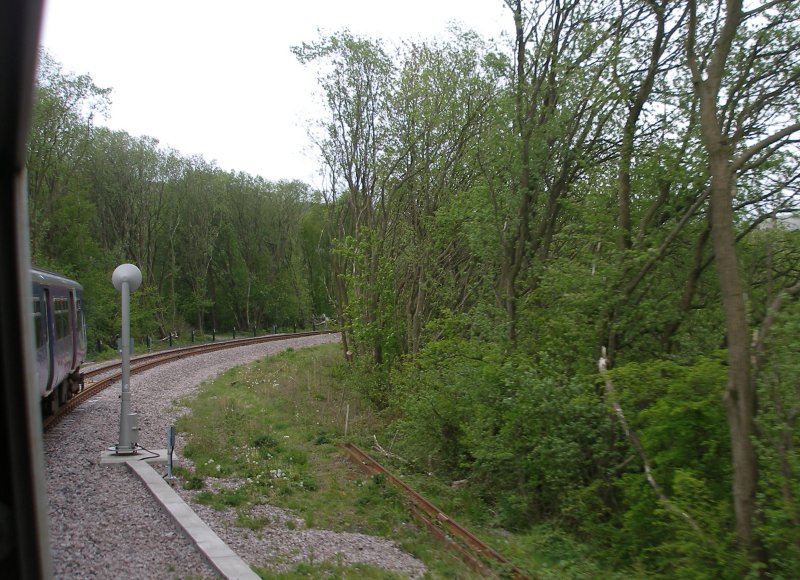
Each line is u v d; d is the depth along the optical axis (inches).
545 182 620.1
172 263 2103.8
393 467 565.6
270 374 1072.8
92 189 1822.1
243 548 311.3
